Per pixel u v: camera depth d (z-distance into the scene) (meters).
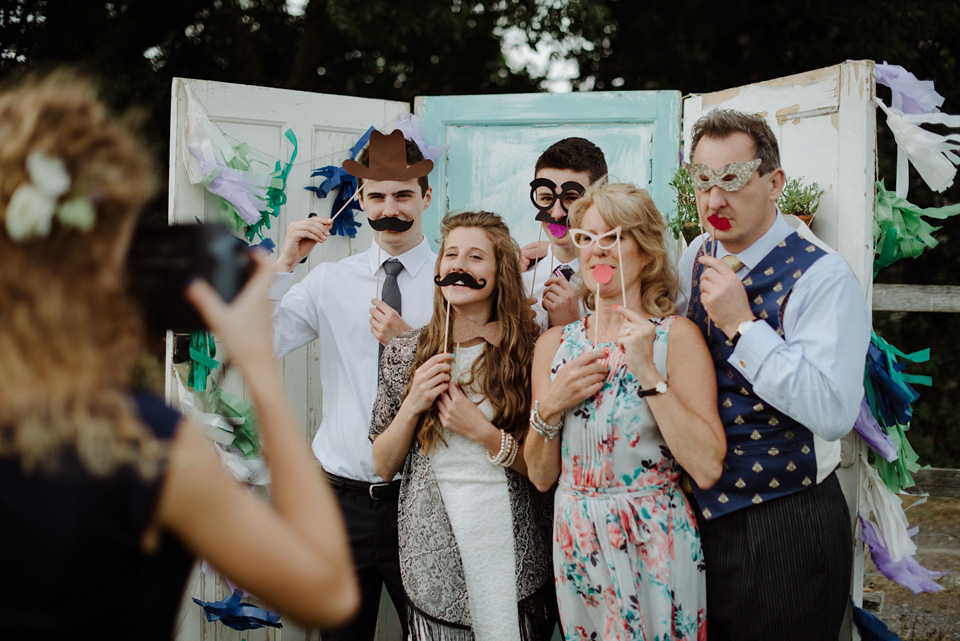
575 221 2.15
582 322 2.19
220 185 2.98
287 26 6.47
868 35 5.87
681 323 2.05
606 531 2.00
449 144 3.35
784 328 2.01
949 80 6.23
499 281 2.32
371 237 3.34
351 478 2.64
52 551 0.87
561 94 3.28
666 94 3.20
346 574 1.01
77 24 5.99
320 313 2.83
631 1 6.12
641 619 1.96
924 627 3.45
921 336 6.31
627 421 2.00
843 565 2.04
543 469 2.11
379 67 6.43
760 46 6.16
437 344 2.29
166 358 2.96
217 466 0.97
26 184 0.89
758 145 2.02
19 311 0.88
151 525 0.92
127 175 0.94
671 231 2.84
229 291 1.01
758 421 2.01
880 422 2.51
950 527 4.75
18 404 0.88
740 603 2.01
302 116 3.23
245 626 2.91
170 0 6.08
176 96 3.02
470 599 2.15
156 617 0.95
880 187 2.65
